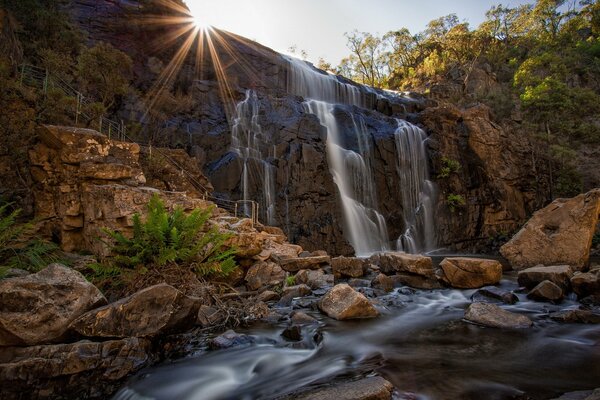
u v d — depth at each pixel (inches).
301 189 816.9
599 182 1262.3
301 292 295.1
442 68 2032.5
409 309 272.5
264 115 957.8
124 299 175.8
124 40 893.8
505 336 208.1
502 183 1143.0
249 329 214.7
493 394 133.6
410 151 1099.3
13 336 144.9
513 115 1461.6
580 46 2054.6
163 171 527.2
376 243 939.3
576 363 165.8
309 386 145.5
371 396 123.5
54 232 319.9
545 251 489.1
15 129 349.7
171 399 145.5
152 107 848.3
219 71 1045.8
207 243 276.2
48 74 496.7
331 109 1087.6
